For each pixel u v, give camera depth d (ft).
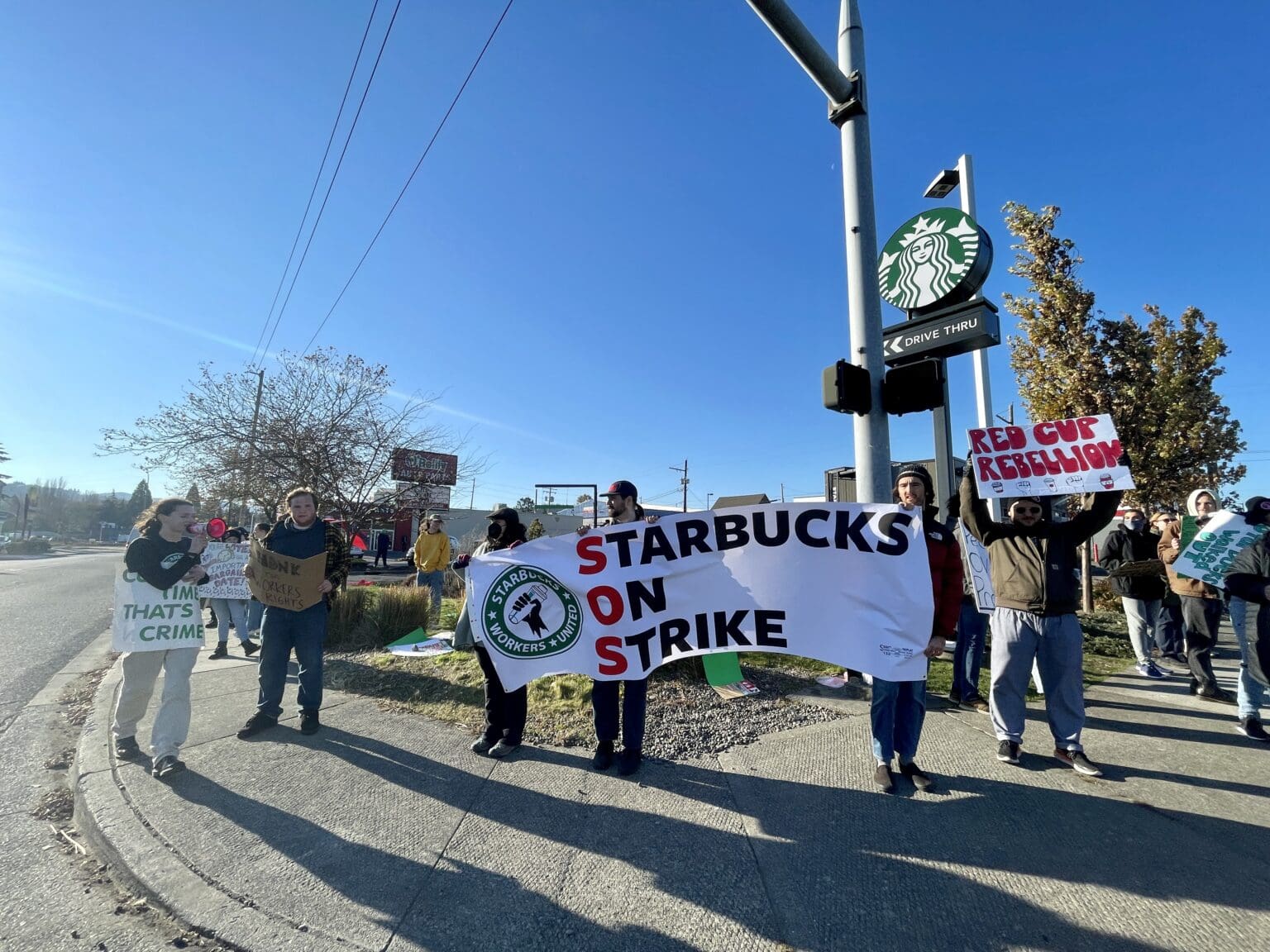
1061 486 13.33
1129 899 8.52
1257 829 10.31
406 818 11.07
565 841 10.28
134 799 11.81
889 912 8.38
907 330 20.70
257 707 16.47
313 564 15.23
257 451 42.88
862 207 19.51
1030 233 35.94
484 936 8.14
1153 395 34.14
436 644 23.88
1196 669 18.15
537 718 16.01
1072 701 12.87
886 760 11.86
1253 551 14.94
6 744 15.83
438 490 52.24
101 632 33.76
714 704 16.72
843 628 12.59
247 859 9.89
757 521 13.42
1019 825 10.50
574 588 13.56
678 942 7.95
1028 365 36.99
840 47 20.54
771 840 10.16
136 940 8.41
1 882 9.82
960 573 12.52
